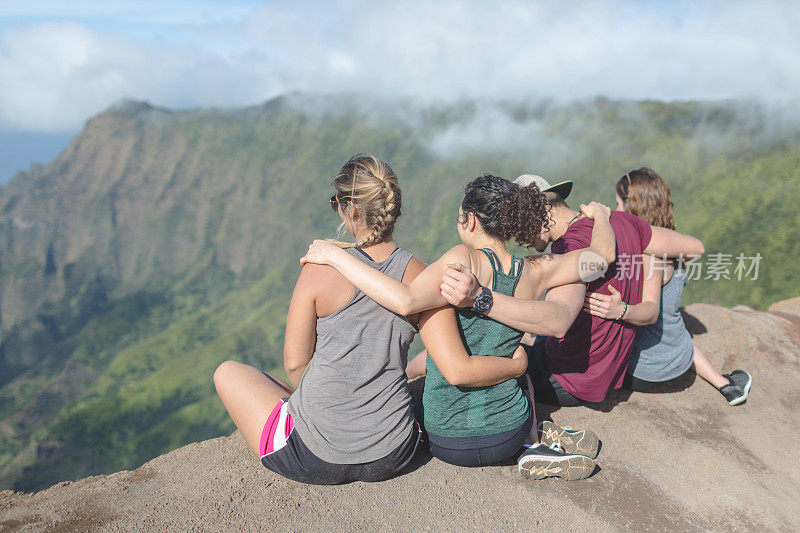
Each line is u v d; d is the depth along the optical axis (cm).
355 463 188
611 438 260
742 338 380
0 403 14725
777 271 8506
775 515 217
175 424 10562
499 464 228
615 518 202
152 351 16262
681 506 215
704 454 257
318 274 179
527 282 194
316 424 184
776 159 12494
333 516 186
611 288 242
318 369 184
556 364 267
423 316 187
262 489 200
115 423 10881
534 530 189
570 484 220
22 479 9338
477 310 181
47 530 176
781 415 306
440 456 214
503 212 184
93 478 213
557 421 271
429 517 189
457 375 181
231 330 17475
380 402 188
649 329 293
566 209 257
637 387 305
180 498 195
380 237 184
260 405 201
